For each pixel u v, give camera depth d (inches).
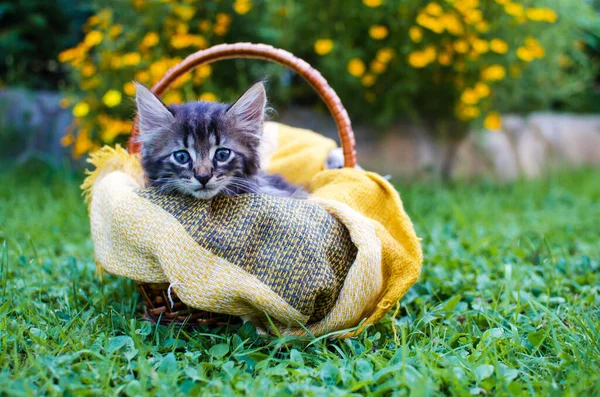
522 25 39.8
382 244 19.1
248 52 21.3
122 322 18.3
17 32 44.7
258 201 17.9
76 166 42.3
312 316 17.9
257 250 17.5
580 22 47.0
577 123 55.1
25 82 46.6
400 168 41.3
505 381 15.5
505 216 32.7
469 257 24.7
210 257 17.3
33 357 16.3
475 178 44.4
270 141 23.9
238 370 16.0
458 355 16.7
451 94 39.7
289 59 21.2
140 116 19.3
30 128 43.5
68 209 31.1
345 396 14.9
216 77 37.2
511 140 48.7
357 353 17.4
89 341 17.3
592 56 60.4
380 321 19.1
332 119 40.6
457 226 29.9
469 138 44.9
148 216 17.6
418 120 39.8
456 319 19.7
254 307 17.5
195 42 33.5
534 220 31.6
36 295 20.8
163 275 17.8
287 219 17.7
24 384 14.8
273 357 17.3
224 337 17.6
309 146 26.3
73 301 20.1
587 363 16.1
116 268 18.1
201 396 15.1
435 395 14.9
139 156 21.3
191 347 17.5
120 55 34.1
